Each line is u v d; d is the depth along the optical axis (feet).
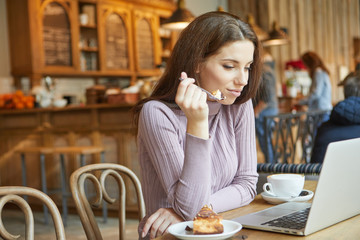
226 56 4.39
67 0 18.95
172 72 4.67
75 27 19.25
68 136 16.17
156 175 4.63
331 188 3.60
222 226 3.42
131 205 14.75
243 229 3.76
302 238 3.46
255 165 5.24
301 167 7.24
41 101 16.97
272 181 4.81
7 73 18.37
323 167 3.47
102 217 14.96
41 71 17.95
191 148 4.10
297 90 22.85
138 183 5.49
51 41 18.44
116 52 21.16
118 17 21.29
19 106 16.55
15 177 16.97
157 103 4.61
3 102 16.89
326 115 14.88
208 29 4.43
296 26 29.07
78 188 4.73
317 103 18.70
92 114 15.78
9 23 18.30
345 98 8.80
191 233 3.57
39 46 17.97
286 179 4.71
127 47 21.71
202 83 4.57
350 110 8.38
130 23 21.83
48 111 16.38
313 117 13.76
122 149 15.39
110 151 15.61
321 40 31.78
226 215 4.43
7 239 3.74
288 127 12.59
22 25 17.94
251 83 4.92
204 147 4.10
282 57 27.45
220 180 4.93
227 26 4.40
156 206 4.65
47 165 16.48
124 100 15.51
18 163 16.97
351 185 3.85
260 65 4.83
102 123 15.71
